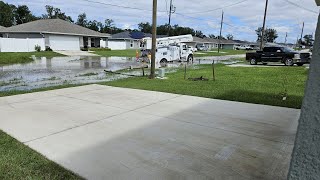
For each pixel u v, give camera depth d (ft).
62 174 9.38
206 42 232.73
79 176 9.29
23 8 222.69
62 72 47.78
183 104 20.85
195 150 11.63
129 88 28.76
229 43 277.64
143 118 16.61
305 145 3.51
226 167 10.02
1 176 9.11
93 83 33.63
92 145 12.08
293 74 44.93
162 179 9.12
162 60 73.97
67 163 10.27
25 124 14.99
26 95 23.95
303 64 67.77
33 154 10.96
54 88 28.35
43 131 13.88
